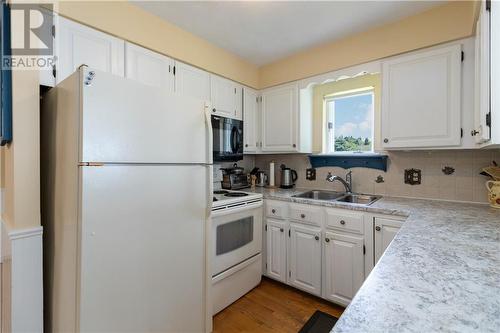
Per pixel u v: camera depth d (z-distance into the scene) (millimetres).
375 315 506
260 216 2330
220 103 2463
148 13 1854
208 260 1589
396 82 1952
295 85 2611
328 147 2762
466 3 1655
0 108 1313
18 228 1167
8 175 1299
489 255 829
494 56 1193
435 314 508
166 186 1344
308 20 1958
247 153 2840
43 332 1250
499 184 1655
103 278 1096
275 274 2303
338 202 1974
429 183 2066
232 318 1840
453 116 1716
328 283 1985
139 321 1226
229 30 2117
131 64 1772
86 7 1540
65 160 1135
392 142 1968
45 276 1289
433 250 878
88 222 1048
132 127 1190
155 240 1292
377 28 2051
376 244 1754
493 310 520
